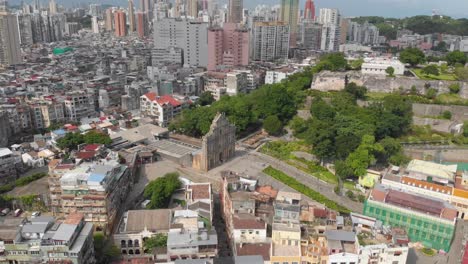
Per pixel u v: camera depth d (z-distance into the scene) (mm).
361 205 161750
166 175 169750
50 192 153375
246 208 130875
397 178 160500
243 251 115500
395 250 110188
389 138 197875
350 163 177875
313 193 169625
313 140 193750
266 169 193000
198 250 113125
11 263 108438
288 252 112312
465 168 183250
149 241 124438
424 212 136500
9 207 154750
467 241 123500
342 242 114688
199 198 143500
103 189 134500
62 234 109250
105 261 123750
